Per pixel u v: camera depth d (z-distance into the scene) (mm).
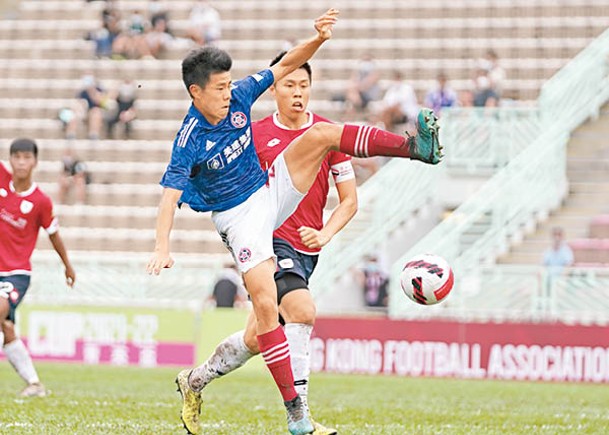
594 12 73250
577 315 46906
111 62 78062
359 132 18438
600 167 57812
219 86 17828
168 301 51219
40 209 29375
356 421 25656
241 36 79062
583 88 57375
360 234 53375
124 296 51500
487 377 44844
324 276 51719
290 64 19188
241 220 18562
